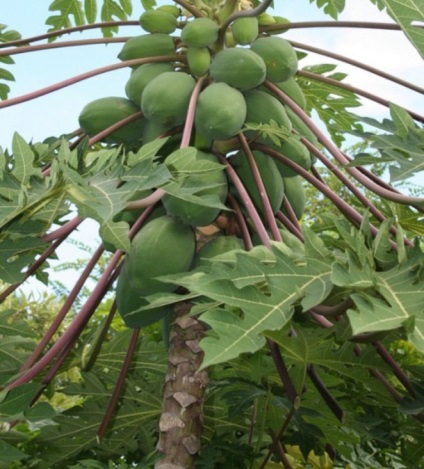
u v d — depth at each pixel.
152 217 2.90
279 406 2.67
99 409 3.12
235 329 1.72
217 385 2.89
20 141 2.12
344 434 2.88
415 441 3.25
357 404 3.30
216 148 2.90
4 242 2.19
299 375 2.49
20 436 2.12
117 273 2.91
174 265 2.58
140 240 2.60
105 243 2.72
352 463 3.20
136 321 2.71
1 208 1.99
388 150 2.25
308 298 1.89
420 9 2.21
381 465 3.39
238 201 2.94
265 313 1.81
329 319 2.78
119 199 1.97
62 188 2.04
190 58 2.96
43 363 2.40
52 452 3.22
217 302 1.96
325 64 3.59
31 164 2.14
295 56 2.99
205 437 3.31
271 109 2.88
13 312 2.72
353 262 1.95
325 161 2.77
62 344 2.45
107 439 3.28
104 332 2.94
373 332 2.11
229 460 3.00
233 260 2.09
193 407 2.48
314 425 2.64
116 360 3.11
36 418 2.06
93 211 2.01
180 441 2.43
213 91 2.76
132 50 3.07
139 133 3.06
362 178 2.55
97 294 2.56
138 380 3.10
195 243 2.71
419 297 1.87
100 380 3.17
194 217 2.60
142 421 3.21
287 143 2.92
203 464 2.90
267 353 2.82
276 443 2.62
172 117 2.83
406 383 2.39
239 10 3.15
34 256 2.22
